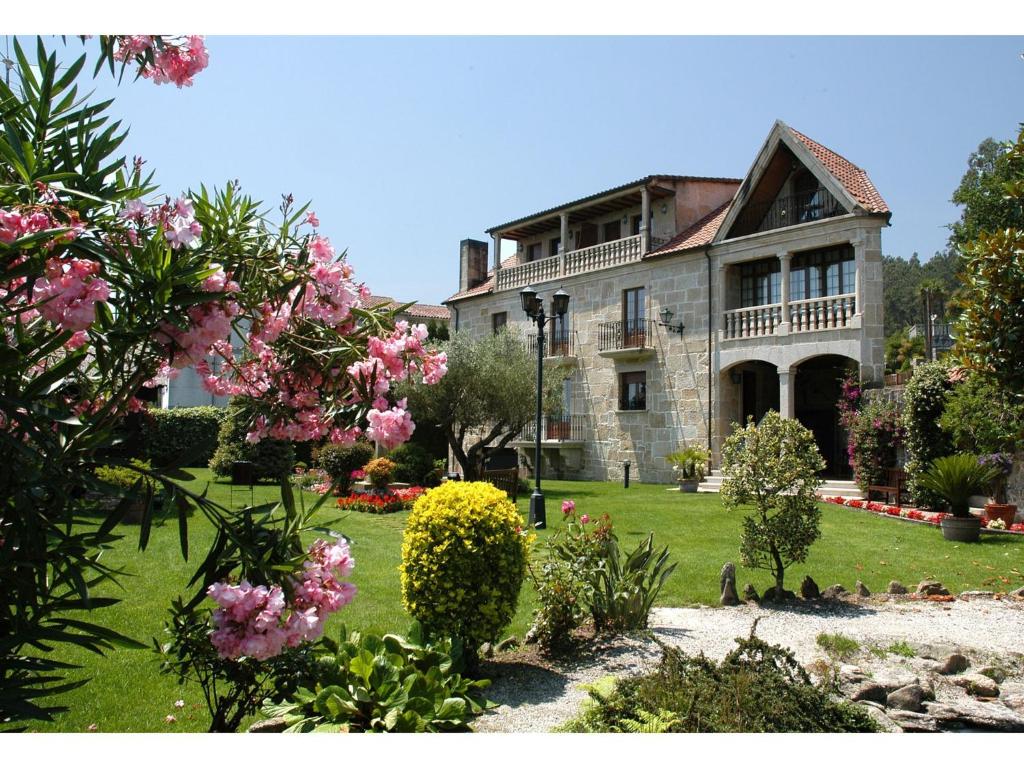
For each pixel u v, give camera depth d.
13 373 2.39
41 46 2.82
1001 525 12.91
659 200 24.03
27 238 2.11
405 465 20.00
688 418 21.47
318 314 3.10
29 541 2.40
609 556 6.69
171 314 2.44
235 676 3.76
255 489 16.88
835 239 18.20
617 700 4.12
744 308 20.20
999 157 7.12
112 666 5.30
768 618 7.05
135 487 2.58
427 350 3.31
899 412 16.30
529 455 26.47
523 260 29.66
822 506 15.70
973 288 5.34
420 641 5.14
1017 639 6.38
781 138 19.75
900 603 7.71
